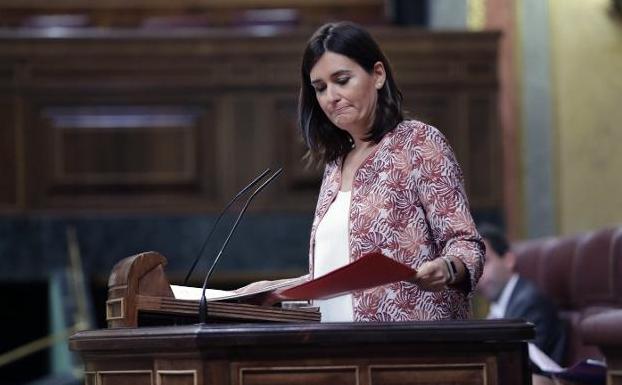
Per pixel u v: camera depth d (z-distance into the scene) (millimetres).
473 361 7105
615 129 23234
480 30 22453
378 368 7023
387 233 8156
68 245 21891
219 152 22297
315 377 6969
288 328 6863
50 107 22266
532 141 23234
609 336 9211
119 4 27656
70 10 27609
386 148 8320
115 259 21953
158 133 22312
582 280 14789
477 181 22516
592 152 23250
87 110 22281
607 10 23375
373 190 8273
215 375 6844
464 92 22516
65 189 22141
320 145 8781
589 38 23406
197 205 22125
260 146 22328
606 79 23297
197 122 22375
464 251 7660
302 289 7203
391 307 8102
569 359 14531
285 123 22328
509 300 14969
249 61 22406
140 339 7074
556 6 23422
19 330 23422
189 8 27734
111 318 7816
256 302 8297
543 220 23156
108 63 22312
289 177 22203
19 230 21922
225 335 6797
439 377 7066
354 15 27859
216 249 21891
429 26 26969
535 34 23438
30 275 21797
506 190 23172
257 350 6906
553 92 23312
